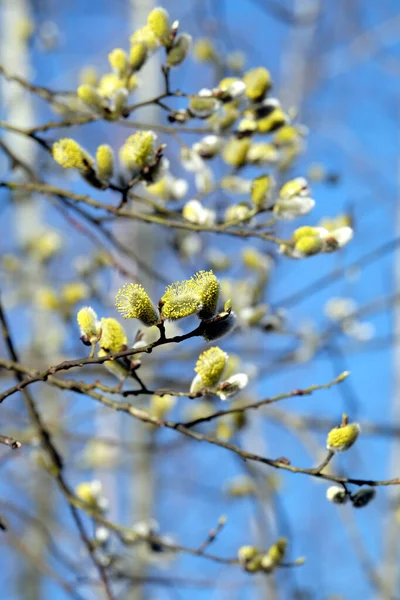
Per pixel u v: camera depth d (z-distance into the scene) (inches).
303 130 57.4
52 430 67.5
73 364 49.6
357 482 50.0
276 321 61.3
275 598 80.6
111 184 53.9
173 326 54.6
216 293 48.1
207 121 55.7
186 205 55.4
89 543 55.8
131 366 50.6
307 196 54.0
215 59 78.7
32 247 85.5
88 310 50.4
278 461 50.5
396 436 70.4
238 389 50.0
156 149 54.4
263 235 53.5
